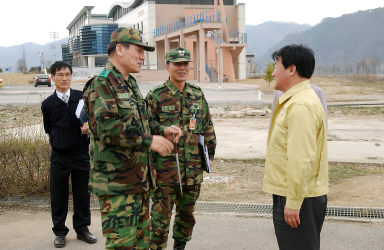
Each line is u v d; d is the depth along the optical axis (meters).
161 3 55.16
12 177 5.73
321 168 2.55
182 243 3.81
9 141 5.71
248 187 6.14
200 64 39.84
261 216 4.80
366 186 5.96
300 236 2.54
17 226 4.61
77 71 58.28
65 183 4.09
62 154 4.04
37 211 5.10
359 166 7.30
